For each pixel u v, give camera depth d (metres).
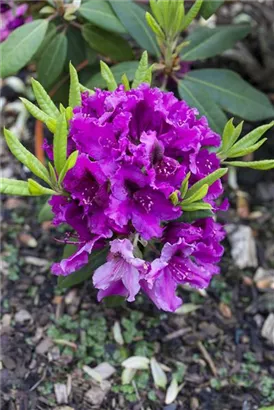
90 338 0.83
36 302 0.86
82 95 0.65
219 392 0.81
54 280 0.88
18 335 0.83
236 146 0.65
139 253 0.61
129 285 0.59
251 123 1.00
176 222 0.63
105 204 0.61
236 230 0.95
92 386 0.79
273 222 0.97
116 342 0.83
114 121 0.59
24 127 1.05
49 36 0.83
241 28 0.84
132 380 0.80
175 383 0.81
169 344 0.84
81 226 0.62
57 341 0.82
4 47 0.76
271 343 0.85
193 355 0.83
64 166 0.59
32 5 0.83
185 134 0.60
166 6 0.71
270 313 0.87
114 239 0.62
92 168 0.59
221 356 0.83
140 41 0.79
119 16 0.78
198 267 0.62
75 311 0.85
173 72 0.81
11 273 0.89
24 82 1.10
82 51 0.88
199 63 1.07
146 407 0.79
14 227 0.94
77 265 0.61
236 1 1.03
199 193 0.60
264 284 0.90
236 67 1.08
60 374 0.80
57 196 0.62
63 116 0.58
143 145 0.58
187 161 0.62
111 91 0.66
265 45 1.04
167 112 0.61
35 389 0.78
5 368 0.80
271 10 1.07
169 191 0.59
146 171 0.58
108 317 0.85
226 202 0.67
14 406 0.77
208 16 0.75
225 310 0.87
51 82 0.84
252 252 0.93
